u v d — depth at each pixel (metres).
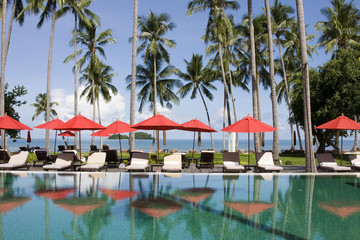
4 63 16.98
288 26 28.83
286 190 7.52
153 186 7.90
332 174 10.30
